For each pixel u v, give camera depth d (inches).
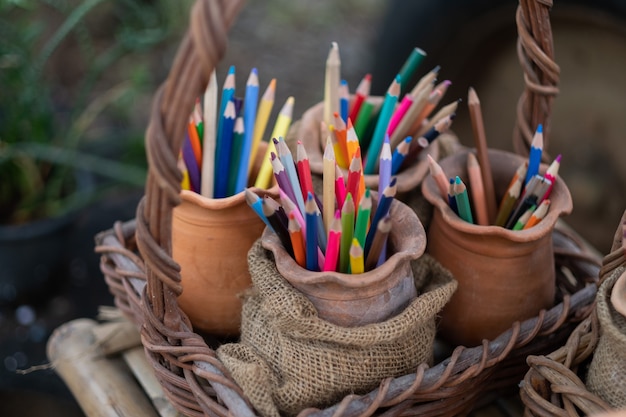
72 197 52.2
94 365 28.7
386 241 23.0
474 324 25.4
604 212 48.5
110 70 71.0
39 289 52.0
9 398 38.0
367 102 27.6
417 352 22.8
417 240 22.0
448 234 25.1
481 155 25.9
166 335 23.3
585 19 43.6
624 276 20.7
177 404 24.1
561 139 48.9
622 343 19.6
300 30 81.0
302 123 28.2
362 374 22.0
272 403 21.4
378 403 21.2
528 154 28.5
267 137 64.6
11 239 48.8
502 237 23.6
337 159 26.2
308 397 22.0
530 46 26.2
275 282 21.7
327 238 22.4
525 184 25.7
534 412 22.2
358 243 20.3
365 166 27.0
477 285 24.8
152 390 27.4
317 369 21.7
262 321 23.1
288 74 74.2
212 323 26.5
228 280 25.7
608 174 47.5
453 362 22.5
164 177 19.6
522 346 24.8
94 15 73.4
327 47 78.6
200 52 18.2
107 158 61.5
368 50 78.3
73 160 51.2
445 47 49.0
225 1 18.2
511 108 51.0
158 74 71.9
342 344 21.8
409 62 28.0
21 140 51.0
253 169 27.4
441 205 24.5
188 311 26.5
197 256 25.4
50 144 53.0
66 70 69.7
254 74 26.0
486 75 50.7
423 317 22.0
